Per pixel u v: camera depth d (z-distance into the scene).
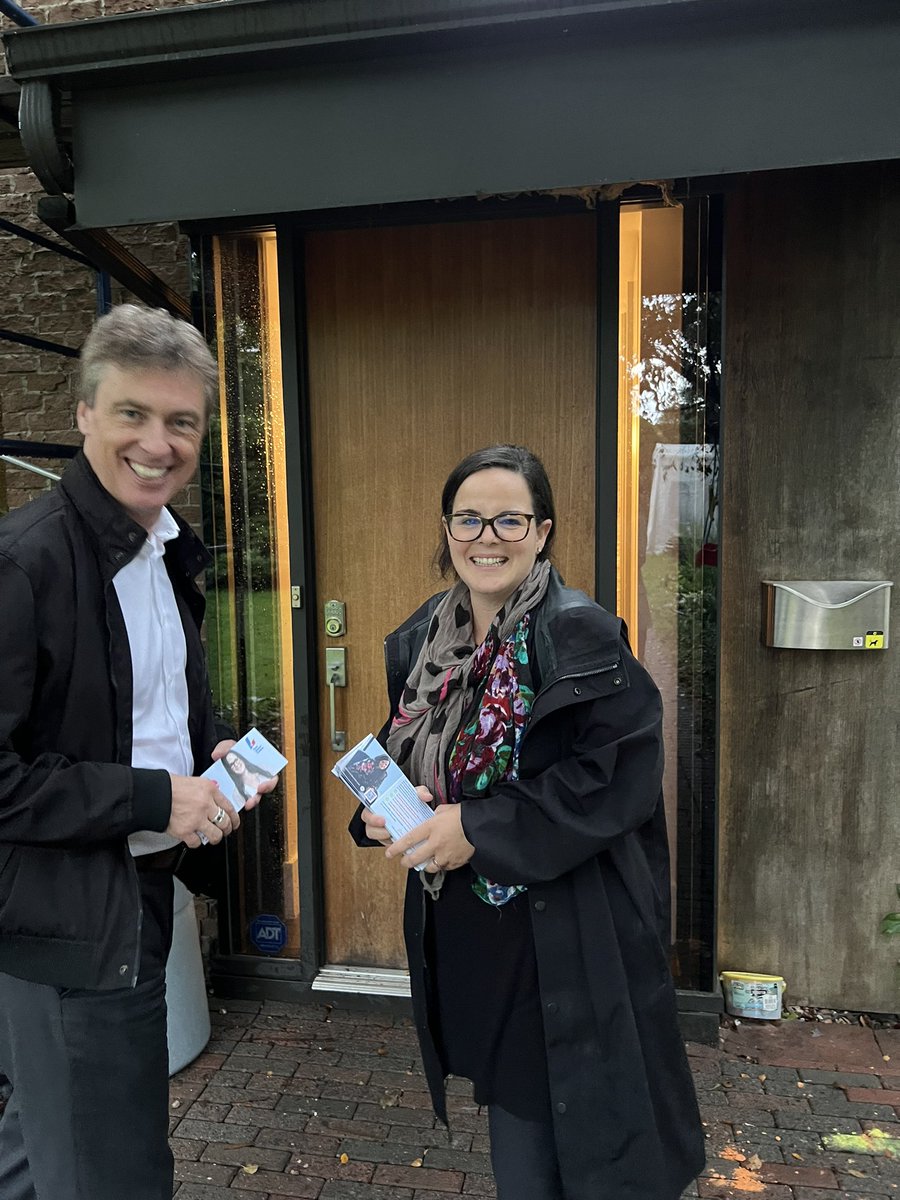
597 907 1.40
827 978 2.83
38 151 2.17
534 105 1.99
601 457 2.59
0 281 3.29
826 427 2.63
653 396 2.62
